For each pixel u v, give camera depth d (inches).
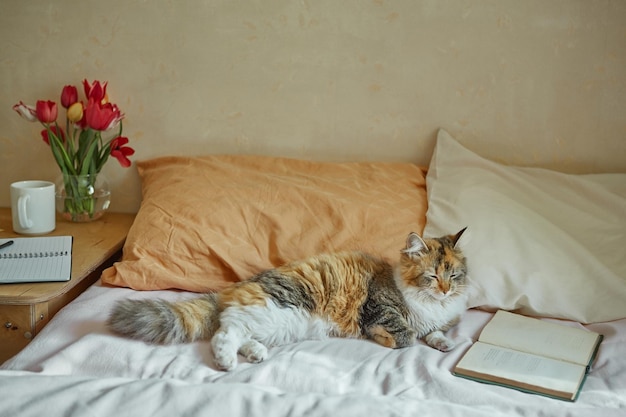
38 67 95.3
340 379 59.8
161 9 92.2
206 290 77.1
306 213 81.8
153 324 63.6
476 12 88.1
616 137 89.7
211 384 54.2
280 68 92.6
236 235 80.2
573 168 91.3
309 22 90.7
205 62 93.4
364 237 79.7
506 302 74.8
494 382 59.8
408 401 53.9
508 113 90.7
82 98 96.2
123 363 60.3
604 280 74.9
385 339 67.9
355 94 92.4
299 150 95.1
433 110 91.8
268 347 67.4
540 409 54.9
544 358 63.7
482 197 81.6
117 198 99.5
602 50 87.4
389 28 89.8
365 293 70.9
